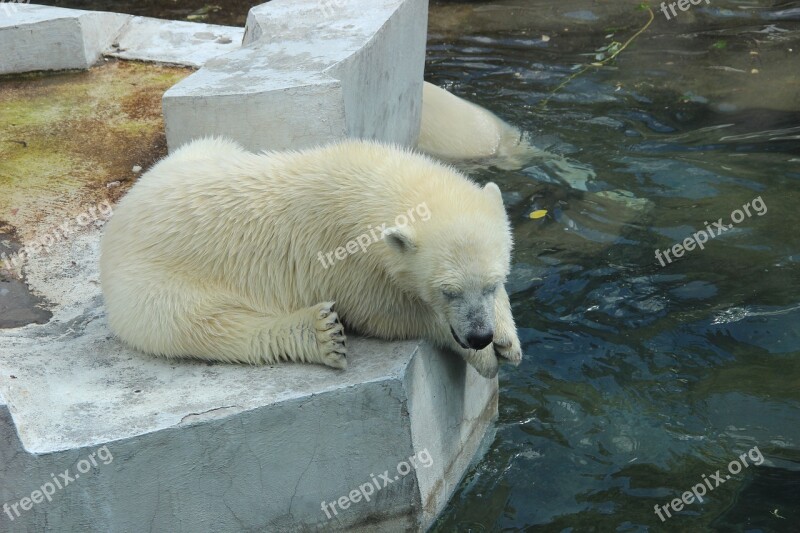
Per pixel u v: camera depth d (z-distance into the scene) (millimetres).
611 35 9359
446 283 3754
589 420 4691
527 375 5016
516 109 7895
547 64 8758
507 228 4078
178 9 10391
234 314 4059
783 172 6645
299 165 4160
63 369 4055
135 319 4059
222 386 3852
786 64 8406
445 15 10047
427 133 7332
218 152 4703
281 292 4160
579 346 5184
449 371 4316
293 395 3723
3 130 6449
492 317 3803
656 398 4789
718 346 5094
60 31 7199
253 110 5059
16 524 3598
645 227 6160
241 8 10367
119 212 4266
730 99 7855
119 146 6191
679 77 8320
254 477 3795
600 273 5742
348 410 3783
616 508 4160
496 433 4691
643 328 5273
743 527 4000
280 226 4074
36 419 3664
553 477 4387
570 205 6449
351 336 4234
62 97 6930
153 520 3736
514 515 4203
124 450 3562
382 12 6242
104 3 10562
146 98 6863
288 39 5828
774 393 4746
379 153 4176
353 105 5586
